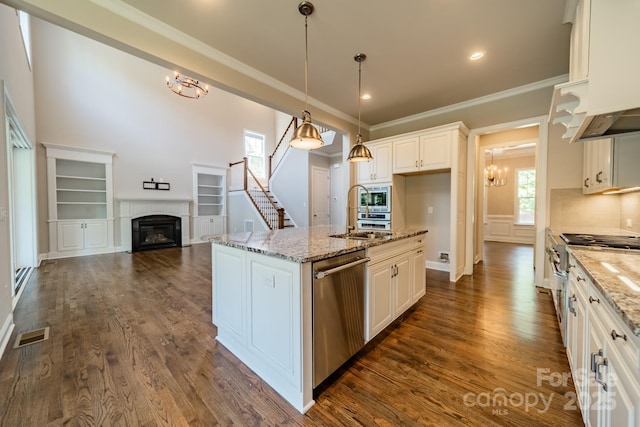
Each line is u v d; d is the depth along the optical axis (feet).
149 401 5.23
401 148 14.48
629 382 2.66
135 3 7.28
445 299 10.72
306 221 24.30
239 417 4.87
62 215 19.42
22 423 4.66
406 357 6.75
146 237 22.12
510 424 4.65
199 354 6.89
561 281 7.59
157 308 9.78
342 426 4.67
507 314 9.24
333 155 26.05
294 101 12.56
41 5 6.19
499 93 12.91
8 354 6.79
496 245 25.02
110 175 20.72
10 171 12.30
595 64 4.24
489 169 25.98
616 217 10.23
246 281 6.44
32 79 16.55
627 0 4.04
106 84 20.74
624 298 2.93
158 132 23.44
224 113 28.07
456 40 8.98
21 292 11.45
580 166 11.12
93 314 9.23
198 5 7.38
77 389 5.53
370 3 7.35
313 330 5.33
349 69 10.75
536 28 8.32
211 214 27.68
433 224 15.61
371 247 6.99
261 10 7.58
